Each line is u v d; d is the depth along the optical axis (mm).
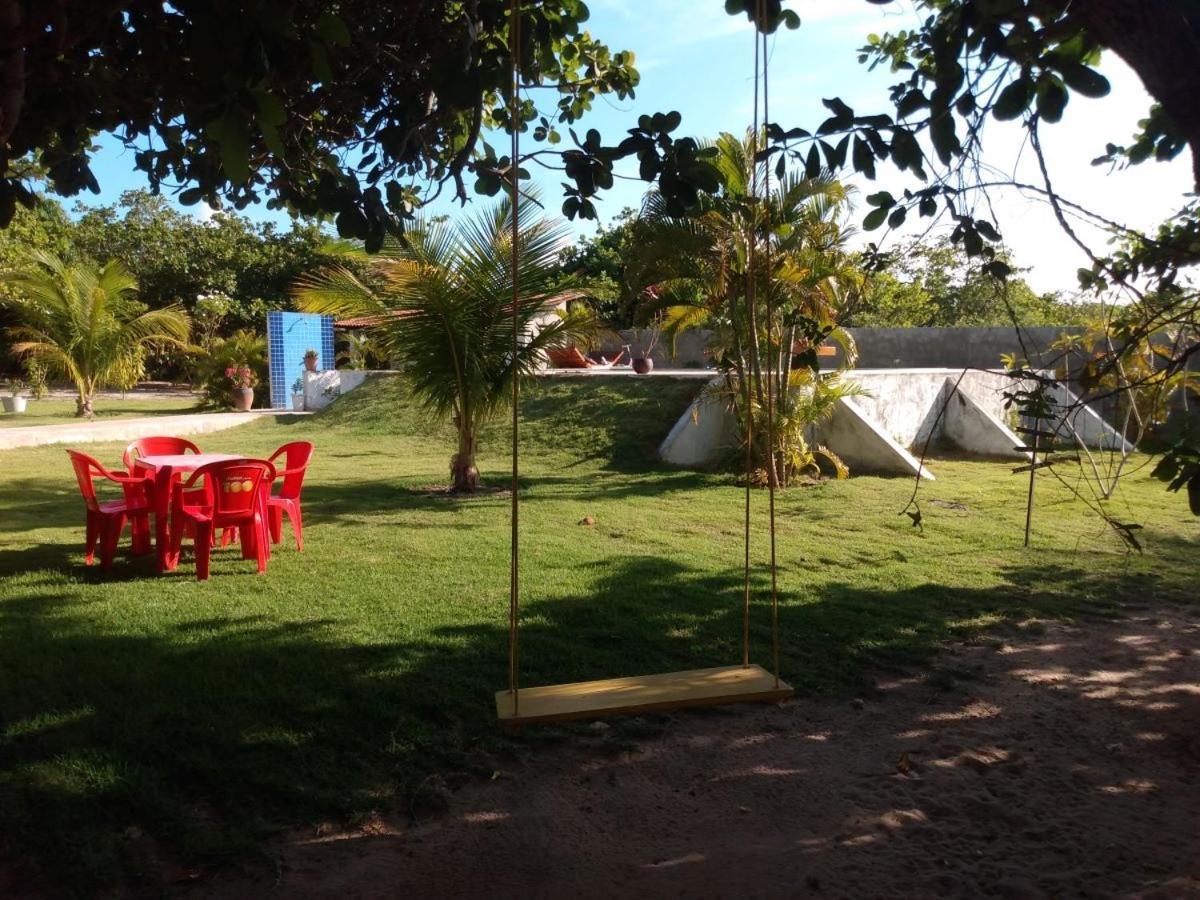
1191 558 8195
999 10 2883
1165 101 2654
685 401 15984
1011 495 11445
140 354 24203
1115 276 3324
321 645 5234
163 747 3885
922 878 3195
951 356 20922
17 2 2496
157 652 5059
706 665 5145
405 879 3139
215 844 3229
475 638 5457
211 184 4820
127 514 7262
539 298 11172
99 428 17203
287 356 25922
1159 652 5672
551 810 3629
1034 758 4191
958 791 3861
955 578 7340
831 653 5453
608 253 32531
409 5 4113
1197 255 3209
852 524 9602
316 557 7680
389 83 4570
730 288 9438
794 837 3471
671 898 3061
